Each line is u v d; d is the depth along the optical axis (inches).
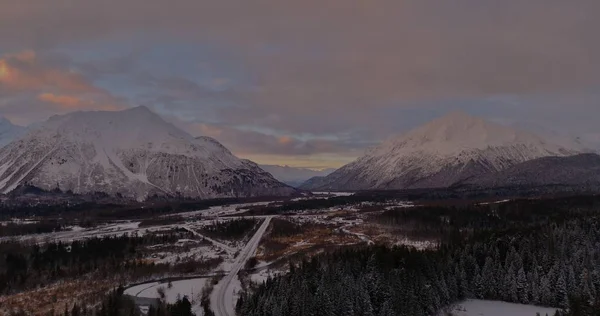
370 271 6825.8
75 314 6427.2
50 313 6589.6
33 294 7637.8
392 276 6609.3
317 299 6112.2
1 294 7691.9
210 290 7844.5
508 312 6801.2
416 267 7037.4
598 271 7027.6
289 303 6161.4
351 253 7751.0
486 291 7480.3
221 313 6712.6
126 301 7027.6
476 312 6815.9
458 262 7765.8
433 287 6879.9
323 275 6638.8
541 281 7185.0
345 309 6122.1
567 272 7155.5
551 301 7042.3
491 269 7608.3
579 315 6156.5
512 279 7372.1
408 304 6299.2
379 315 6176.2
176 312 6412.4
